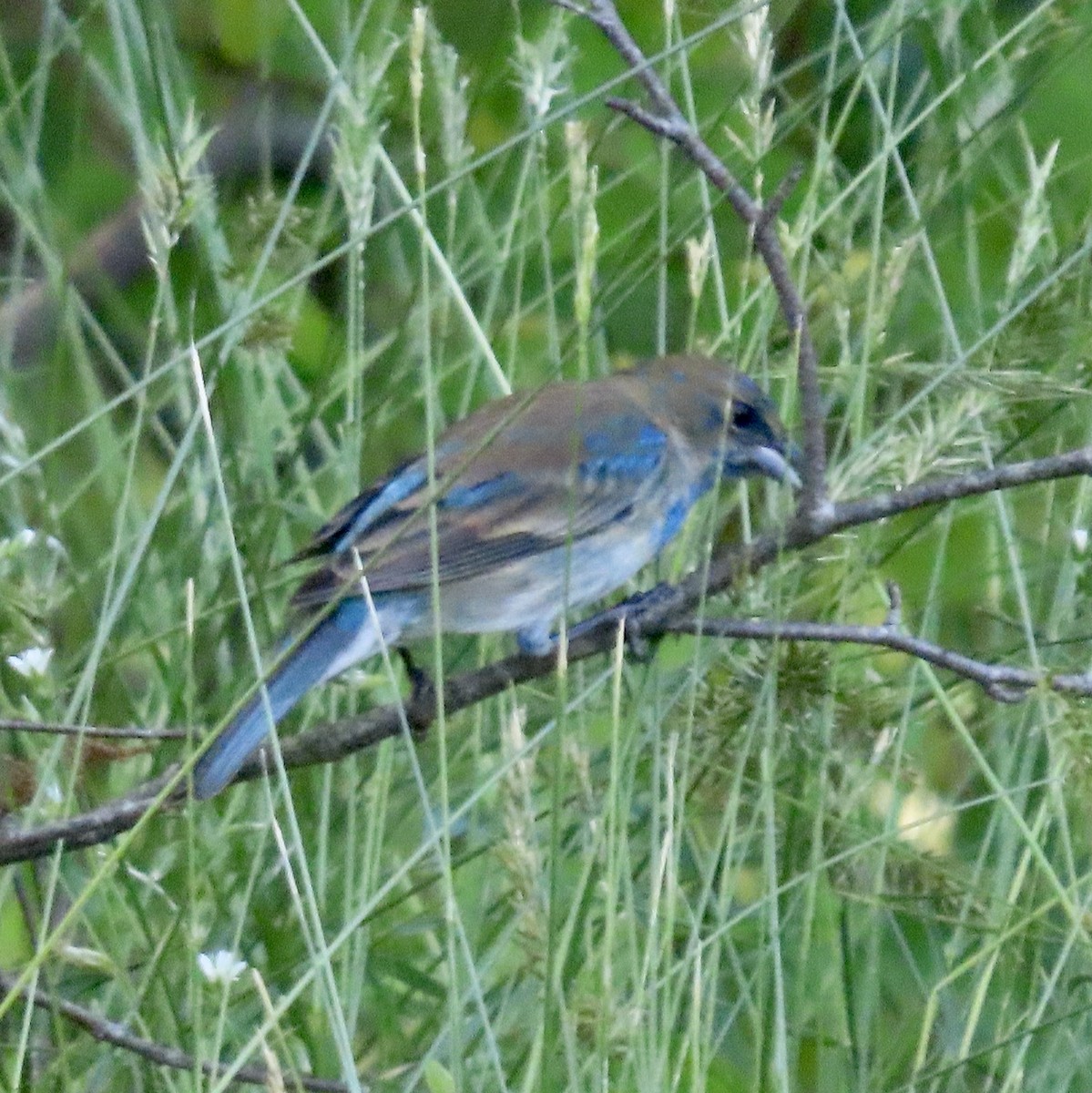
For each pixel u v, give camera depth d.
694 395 9.89
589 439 9.57
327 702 9.84
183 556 9.53
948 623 10.59
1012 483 7.57
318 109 12.72
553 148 11.48
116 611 7.47
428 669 9.36
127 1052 8.35
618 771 7.25
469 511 9.17
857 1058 8.71
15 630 8.16
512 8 11.12
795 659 8.16
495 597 9.27
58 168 12.37
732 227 11.80
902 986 9.77
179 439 11.02
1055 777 7.95
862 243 10.87
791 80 12.00
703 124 10.60
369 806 8.91
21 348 11.71
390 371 10.41
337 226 10.06
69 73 12.38
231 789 9.20
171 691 8.99
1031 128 11.51
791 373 9.40
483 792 7.15
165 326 9.80
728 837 8.44
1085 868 9.62
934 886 8.48
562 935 7.01
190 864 6.96
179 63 10.48
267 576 9.36
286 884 9.08
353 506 9.17
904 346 10.23
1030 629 8.48
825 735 8.34
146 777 9.43
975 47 10.57
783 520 9.17
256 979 6.59
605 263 11.31
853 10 12.19
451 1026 6.86
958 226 10.40
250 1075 7.57
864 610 9.64
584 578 9.52
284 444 10.10
